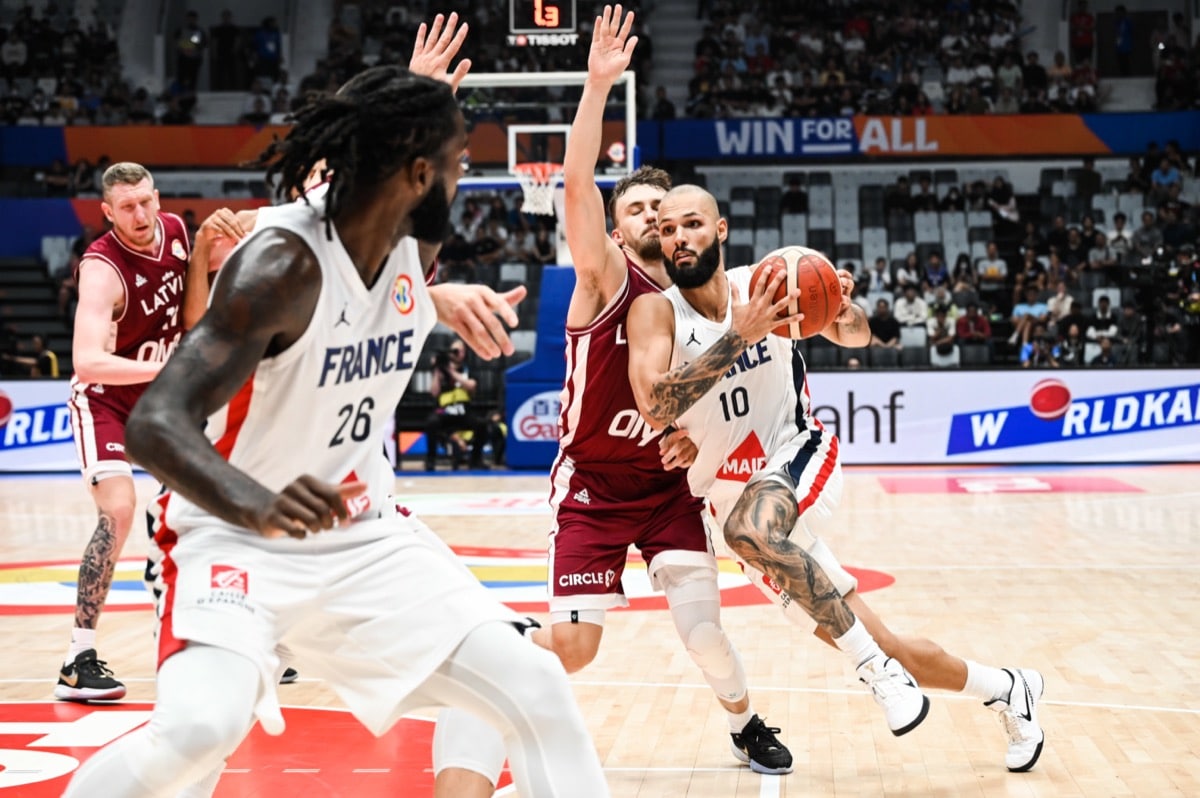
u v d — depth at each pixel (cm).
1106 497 1247
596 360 409
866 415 1565
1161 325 1836
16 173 2198
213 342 234
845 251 2139
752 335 361
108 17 2530
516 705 256
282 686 556
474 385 1612
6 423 1619
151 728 240
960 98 2261
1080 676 554
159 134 2198
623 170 1495
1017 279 1950
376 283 263
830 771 423
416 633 260
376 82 254
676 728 479
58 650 638
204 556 257
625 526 424
